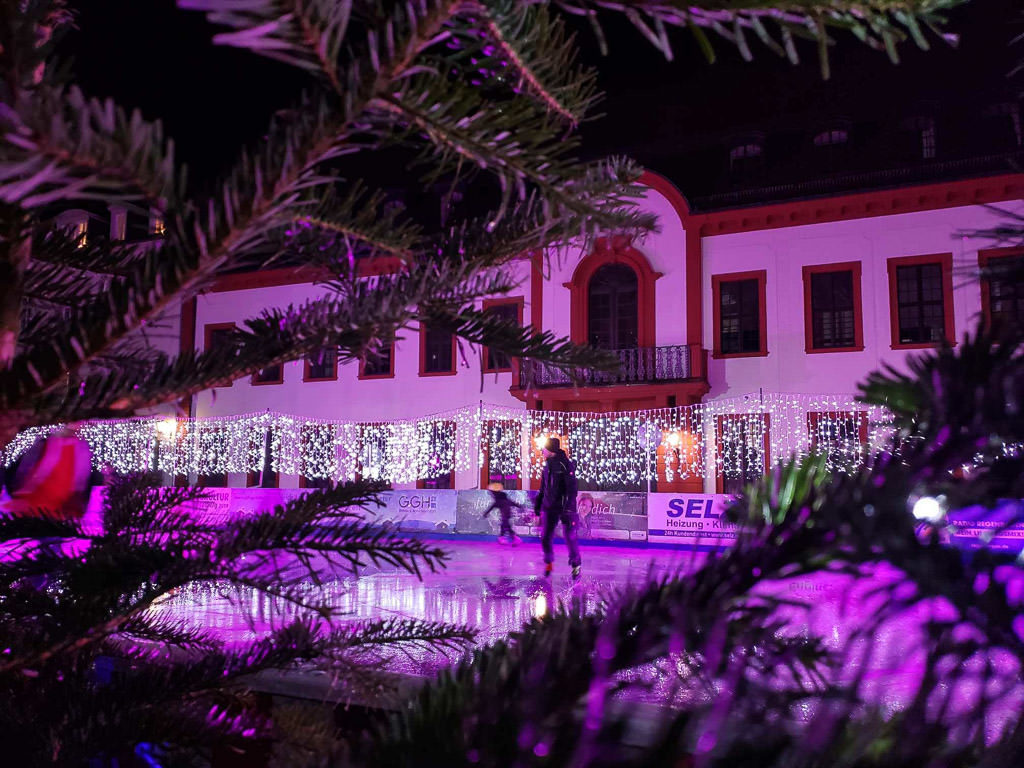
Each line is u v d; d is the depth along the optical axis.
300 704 1.41
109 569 0.95
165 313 0.73
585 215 0.81
